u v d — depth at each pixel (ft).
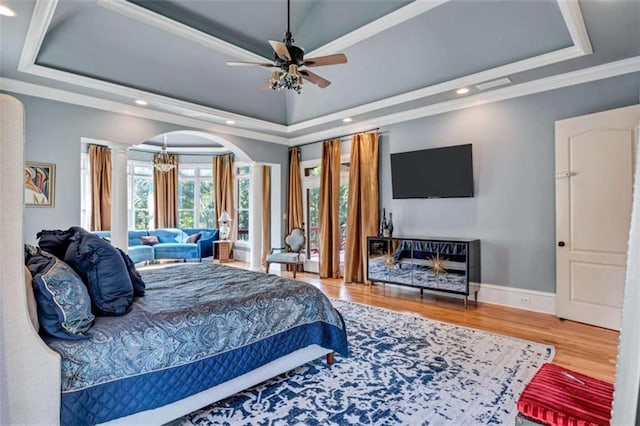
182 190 31.01
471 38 12.41
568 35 10.97
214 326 6.86
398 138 17.93
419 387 7.86
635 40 10.14
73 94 14.20
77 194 14.49
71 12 11.09
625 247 11.18
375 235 18.62
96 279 6.40
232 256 30.04
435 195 16.20
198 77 15.92
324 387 7.91
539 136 13.47
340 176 20.94
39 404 4.76
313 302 8.75
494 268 14.74
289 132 21.57
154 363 5.96
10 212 4.51
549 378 5.26
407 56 14.17
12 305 4.55
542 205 13.44
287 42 10.02
